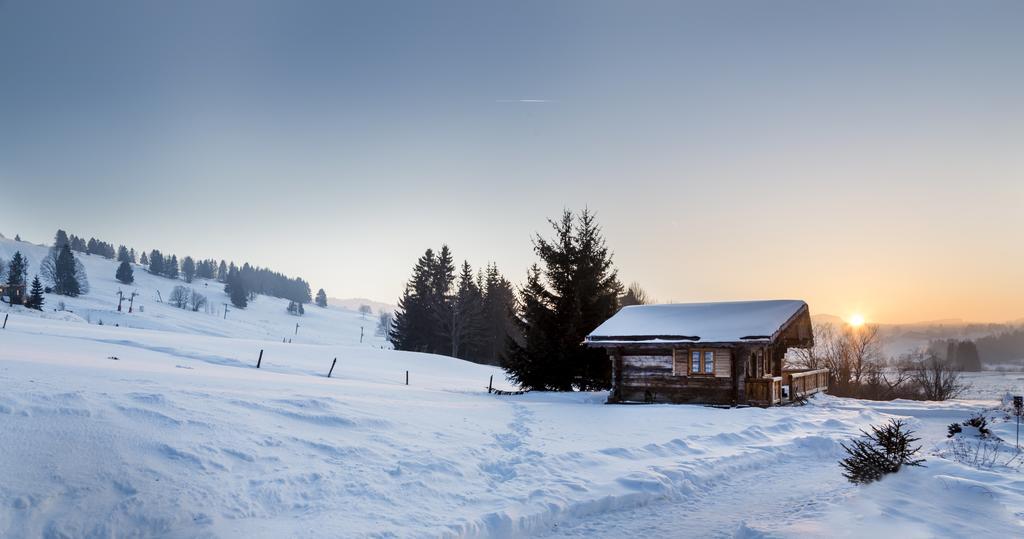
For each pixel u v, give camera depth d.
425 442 11.79
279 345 44.81
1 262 175.12
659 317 25.64
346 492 8.64
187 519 7.25
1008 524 6.97
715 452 13.10
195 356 31.83
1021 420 20.05
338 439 10.95
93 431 8.84
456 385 33.56
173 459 8.59
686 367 23.36
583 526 8.50
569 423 16.11
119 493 7.50
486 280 75.62
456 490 9.34
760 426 16.78
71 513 6.96
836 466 12.62
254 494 8.12
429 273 76.00
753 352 23.78
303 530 7.29
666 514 9.05
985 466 11.98
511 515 8.30
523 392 28.09
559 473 10.55
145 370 17.59
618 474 10.65
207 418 10.47
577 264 30.30
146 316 132.12
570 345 28.97
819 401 26.67
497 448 12.18
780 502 9.58
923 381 45.91
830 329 48.84
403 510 8.27
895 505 7.84
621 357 24.36
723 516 8.88
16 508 6.80
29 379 11.44
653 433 14.92
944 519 7.15
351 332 198.62
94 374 14.13
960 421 21.14
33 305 97.06
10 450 7.82
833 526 7.07
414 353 48.12
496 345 73.38
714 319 24.31
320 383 21.23
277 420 11.41
